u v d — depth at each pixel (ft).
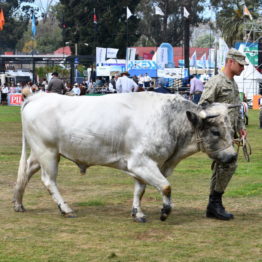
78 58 182.09
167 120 27.71
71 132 28.71
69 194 35.12
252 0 237.25
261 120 85.10
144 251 22.95
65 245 23.80
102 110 28.48
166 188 27.45
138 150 27.63
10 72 203.10
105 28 226.38
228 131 27.43
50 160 29.45
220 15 249.34
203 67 175.22
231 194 35.09
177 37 276.82
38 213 29.99
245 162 49.60
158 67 147.33
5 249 23.17
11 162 48.32
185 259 21.94
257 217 29.45
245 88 147.13
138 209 28.27
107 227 26.94
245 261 21.77
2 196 34.37
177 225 27.53
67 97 29.53
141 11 277.85
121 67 150.41
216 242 24.43
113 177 41.27
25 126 29.96
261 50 150.00
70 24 232.53
